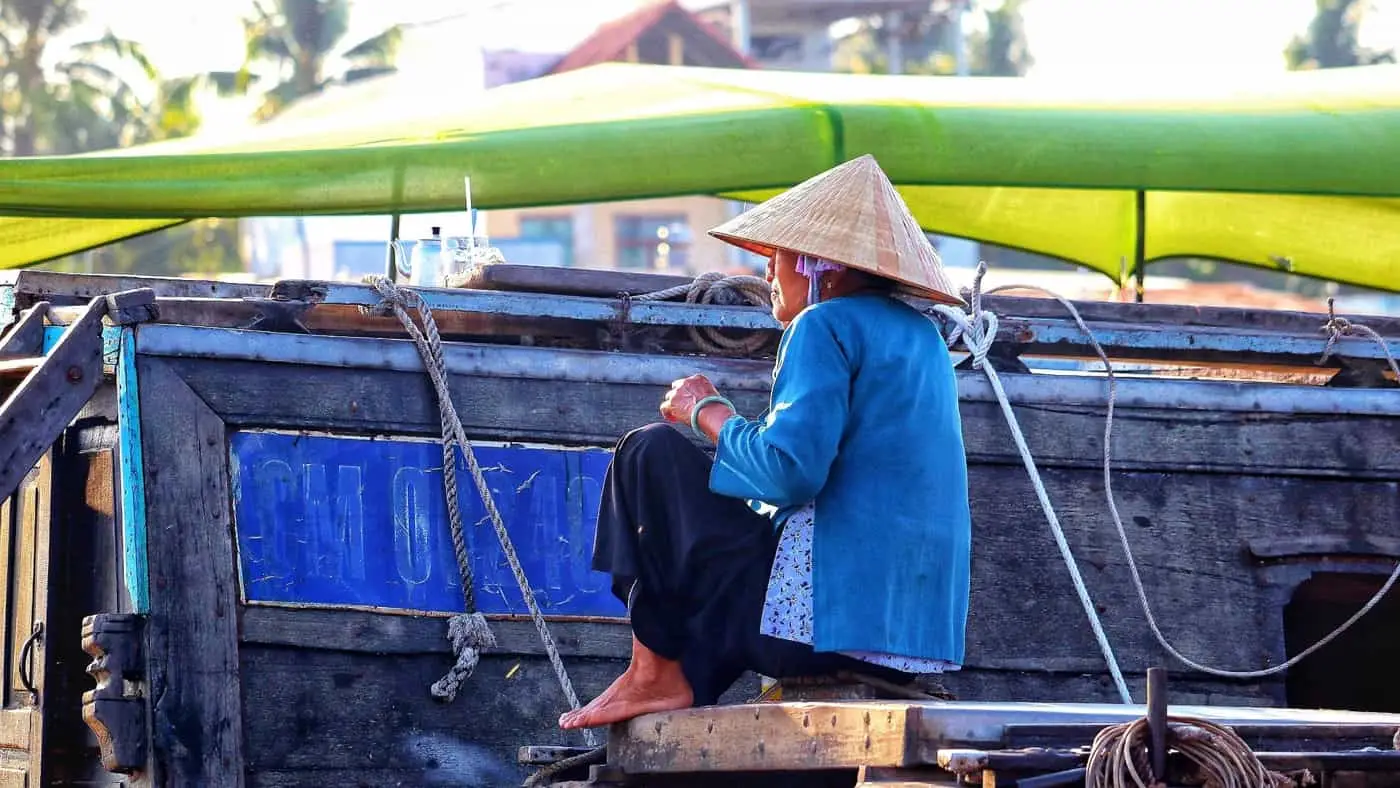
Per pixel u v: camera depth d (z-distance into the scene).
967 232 33.88
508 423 18.80
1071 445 20.45
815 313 13.78
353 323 19.48
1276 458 21.03
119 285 21.36
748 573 14.06
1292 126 24.28
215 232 126.56
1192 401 20.89
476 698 18.11
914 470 13.63
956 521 13.85
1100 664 20.08
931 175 23.06
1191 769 11.17
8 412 16.88
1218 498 20.83
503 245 95.75
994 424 20.23
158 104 147.25
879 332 13.78
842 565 13.48
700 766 13.57
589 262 105.25
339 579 17.77
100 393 18.59
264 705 17.25
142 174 21.23
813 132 22.84
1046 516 20.05
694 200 106.88
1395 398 21.36
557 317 19.45
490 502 18.28
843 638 13.35
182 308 18.00
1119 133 23.62
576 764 15.44
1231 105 25.12
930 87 26.53
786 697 14.34
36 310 20.03
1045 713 12.01
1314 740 11.99
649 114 23.09
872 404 13.67
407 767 17.69
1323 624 23.91
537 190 22.17
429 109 26.70
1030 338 20.72
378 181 21.81
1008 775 10.93
